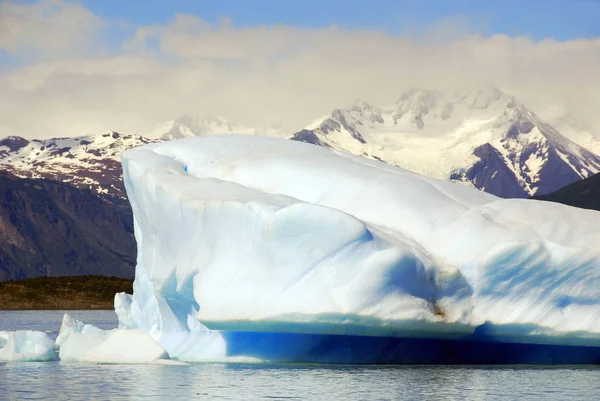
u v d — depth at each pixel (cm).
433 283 3428
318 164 3972
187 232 3681
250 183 3947
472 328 3453
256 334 3712
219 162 4131
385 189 3791
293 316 3306
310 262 3359
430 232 3631
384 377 3322
